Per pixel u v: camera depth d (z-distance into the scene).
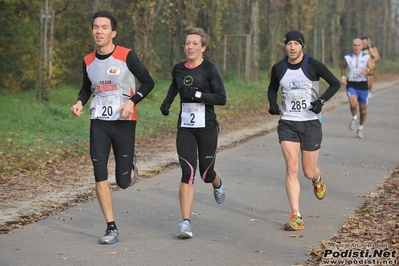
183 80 13.23
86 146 27.25
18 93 44.16
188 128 13.31
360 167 21.69
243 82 64.06
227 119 39.75
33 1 41.81
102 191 12.74
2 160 23.00
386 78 90.62
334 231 13.44
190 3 56.22
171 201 16.78
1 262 11.31
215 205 16.19
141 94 12.78
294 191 13.78
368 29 127.88
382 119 36.88
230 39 83.88
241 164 22.50
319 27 105.94
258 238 12.96
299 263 11.11
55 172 21.19
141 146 27.94
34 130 29.67
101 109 12.80
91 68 12.84
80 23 56.00
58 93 43.88
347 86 29.47
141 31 47.56
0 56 45.03
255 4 67.31
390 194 17.27
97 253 11.91
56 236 13.27
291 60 13.92
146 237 13.15
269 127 35.78
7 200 16.94
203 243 12.59
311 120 13.99
